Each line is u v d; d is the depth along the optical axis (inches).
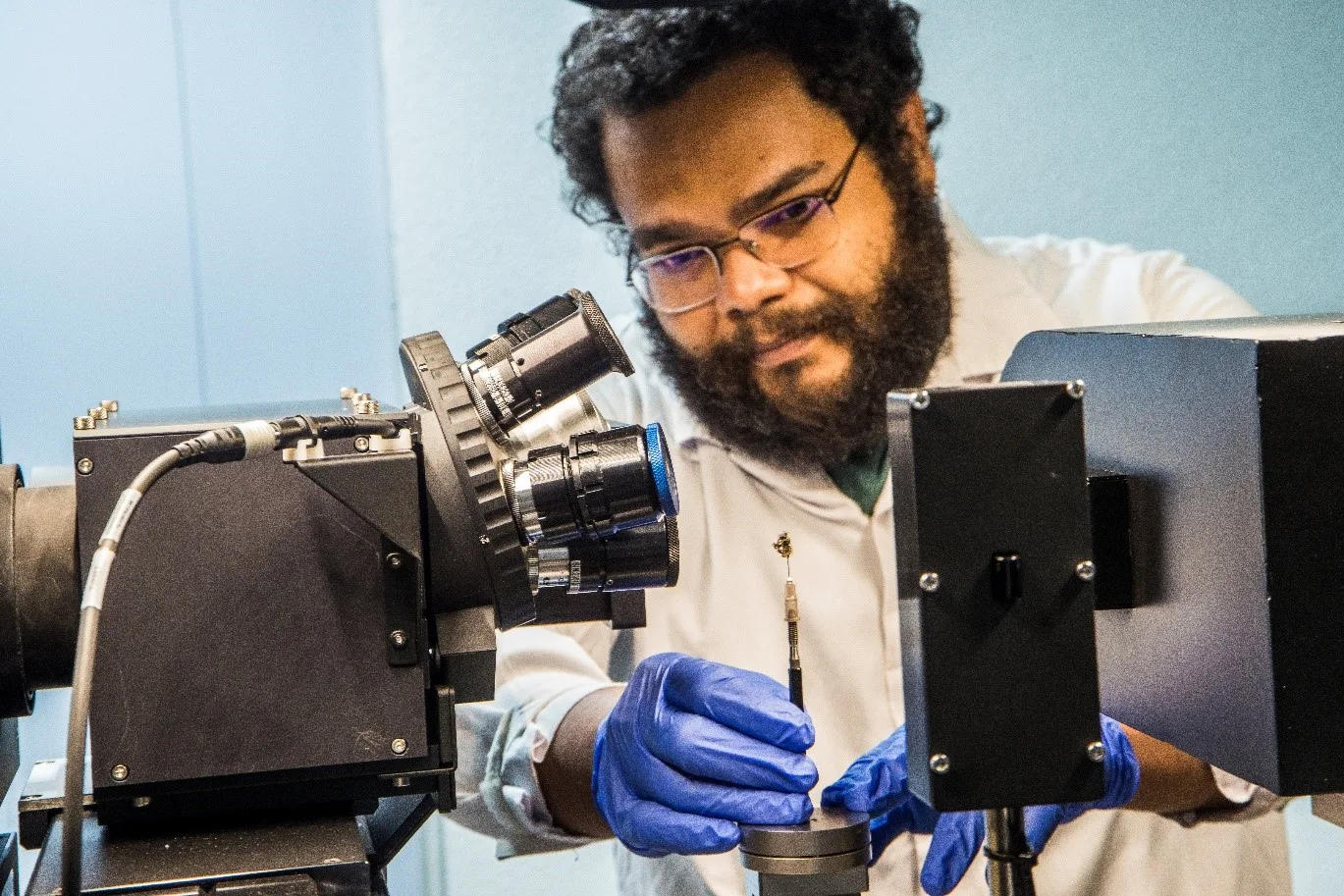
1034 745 27.8
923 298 61.2
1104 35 63.6
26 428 63.1
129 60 62.6
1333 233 65.0
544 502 33.3
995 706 27.7
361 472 31.7
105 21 62.3
